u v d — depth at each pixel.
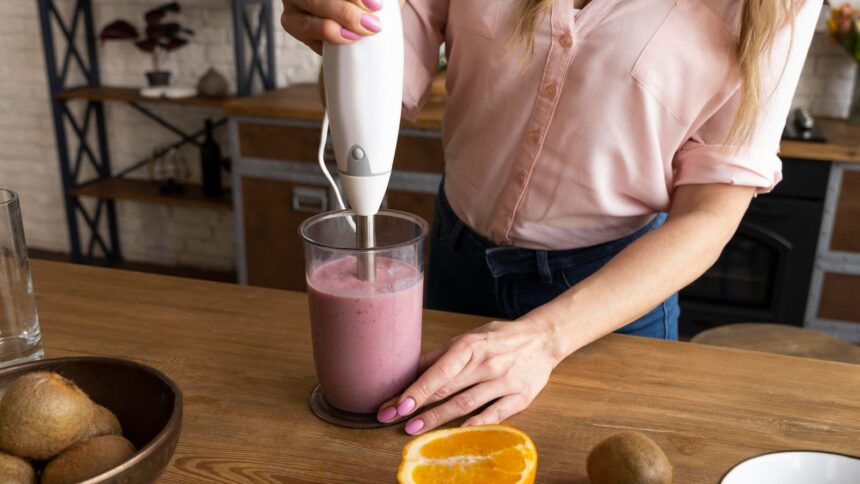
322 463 0.67
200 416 0.74
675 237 0.88
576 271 1.09
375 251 0.69
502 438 0.64
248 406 0.76
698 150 0.95
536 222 1.08
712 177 0.92
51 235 3.66
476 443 0.63
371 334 0.70
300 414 0.75
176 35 3.17
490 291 1.15
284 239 2.71
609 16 0.94
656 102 0.95
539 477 0.65
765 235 2.32
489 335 0.78
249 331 0.92
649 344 0.91
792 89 0.90
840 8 2.51
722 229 0.90
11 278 0.77
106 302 0.99
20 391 0.57
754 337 1.49
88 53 3.26
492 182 1.09
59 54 3.35
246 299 1.01
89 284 1.05
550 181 1.04
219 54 3.18
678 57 0.92
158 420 0.62
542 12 0.94
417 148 2.42
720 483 0.56
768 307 2.42
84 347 0.87
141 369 0.63
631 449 0.60
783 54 0.87
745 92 0.87
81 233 3.61
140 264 3.54
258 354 0.86
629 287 0.84
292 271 2.74
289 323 0.94
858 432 0.73
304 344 0.89
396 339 0.72
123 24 3.05
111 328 0.92
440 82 2.45
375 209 0.72
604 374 0.83
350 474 0.66
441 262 1.23
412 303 0.73
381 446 0.70
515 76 1.00
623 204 1.05
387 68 0.66
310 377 0.82
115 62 3.30
